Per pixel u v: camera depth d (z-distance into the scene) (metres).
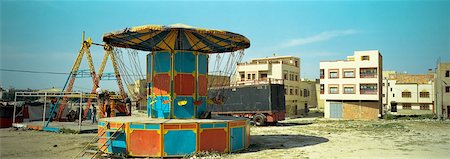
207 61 20.02
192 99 18.72
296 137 25.30
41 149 19.06
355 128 33.78
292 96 61.53
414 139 24.11
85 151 16.69
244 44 20.52
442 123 40.03
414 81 77.56
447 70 53.62
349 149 19.02
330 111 54.84
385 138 24.81
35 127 30.16
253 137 25.30
